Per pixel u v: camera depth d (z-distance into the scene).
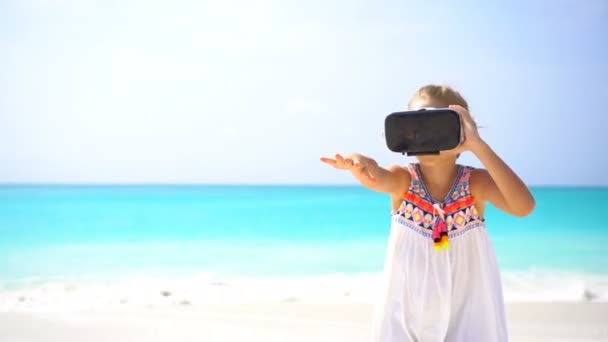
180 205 30.09
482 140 2.69
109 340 6.25
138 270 12.69
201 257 14.52
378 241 17.36
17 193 44.59
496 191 2.82
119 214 24.81
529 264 13.27
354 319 7.38
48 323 6.98
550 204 33.69
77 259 14.19
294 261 13.86
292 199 35.84
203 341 6.24
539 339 6.33
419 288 2.81
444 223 2.79
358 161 2.72
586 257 14.34
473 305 2.79
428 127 2.64
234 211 26.25
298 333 6.65
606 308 7.82
